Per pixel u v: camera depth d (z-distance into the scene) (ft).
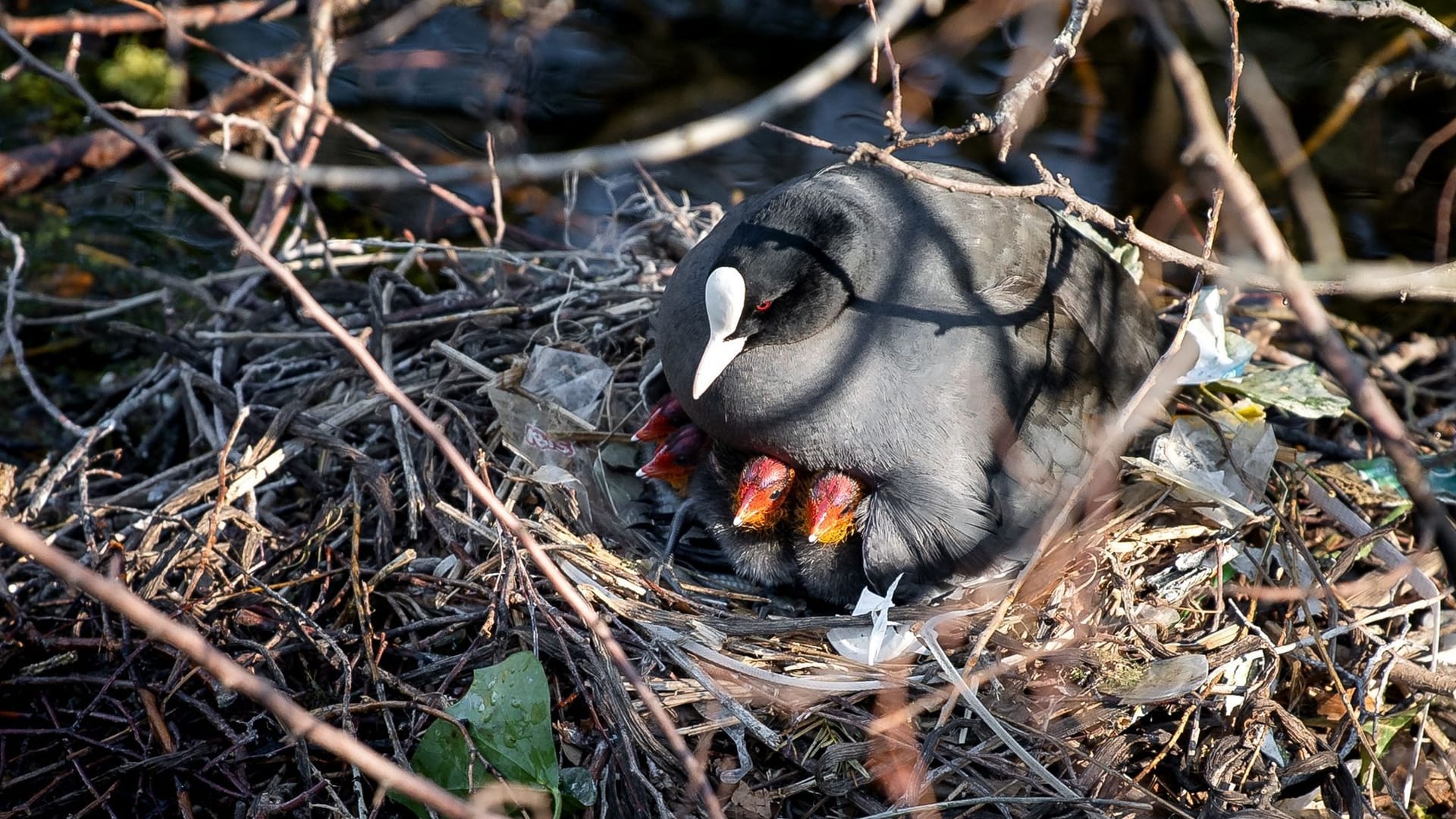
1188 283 24.81
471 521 16.83
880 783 14.83
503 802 14.62
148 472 21.57
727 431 17.06
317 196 27.27
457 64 28.96
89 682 15.75
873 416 15.88
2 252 25.50
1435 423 20.76
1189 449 17.46
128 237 26.21
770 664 15.69
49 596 17.43
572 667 15.05
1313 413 18.76
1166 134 26.27
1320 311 8.88
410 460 17.99
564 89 28.71
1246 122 26.63
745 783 14.65
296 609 15.66
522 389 18.86
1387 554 17.34
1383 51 25.16
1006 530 15.97
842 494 16.30
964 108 27.73
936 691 14.97
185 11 25.67
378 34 25.94
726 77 28.99
